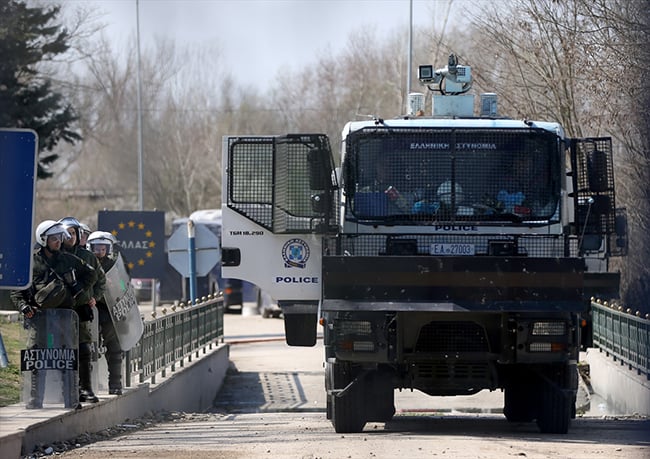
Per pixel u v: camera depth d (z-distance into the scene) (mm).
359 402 44375
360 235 43594
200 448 39156
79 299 42750
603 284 46781
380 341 41000
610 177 45562
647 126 72812
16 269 31125
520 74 90750
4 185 31203
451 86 50781
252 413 66562
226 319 148625
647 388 57500
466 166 44062
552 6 84125
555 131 44312
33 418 38875
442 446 38656
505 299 40750
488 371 42938
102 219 75062
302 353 98500
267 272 44969
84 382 44094
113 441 42562
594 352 75250
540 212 44000
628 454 36438
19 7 126500
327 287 41156
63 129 140000
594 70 76438
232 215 44969
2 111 130750
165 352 61188
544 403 44312
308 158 43656
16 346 65062
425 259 40844
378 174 44188
